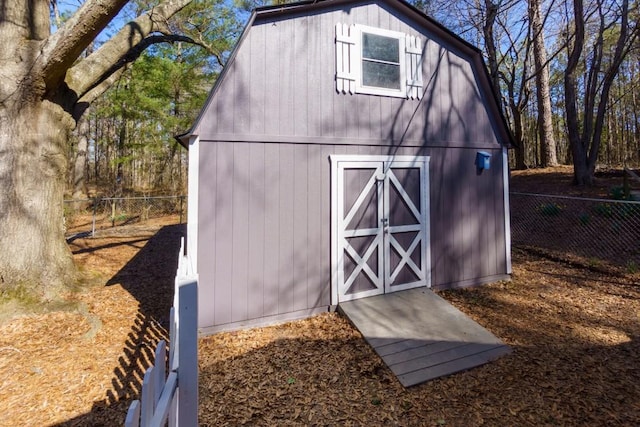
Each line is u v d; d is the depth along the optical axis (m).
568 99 11.87
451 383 3.55
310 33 5.30
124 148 16.81
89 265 7.68
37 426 2.84
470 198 6.63
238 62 4.80
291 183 5.10
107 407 3.10
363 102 5.66
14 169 5.19
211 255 4.61
